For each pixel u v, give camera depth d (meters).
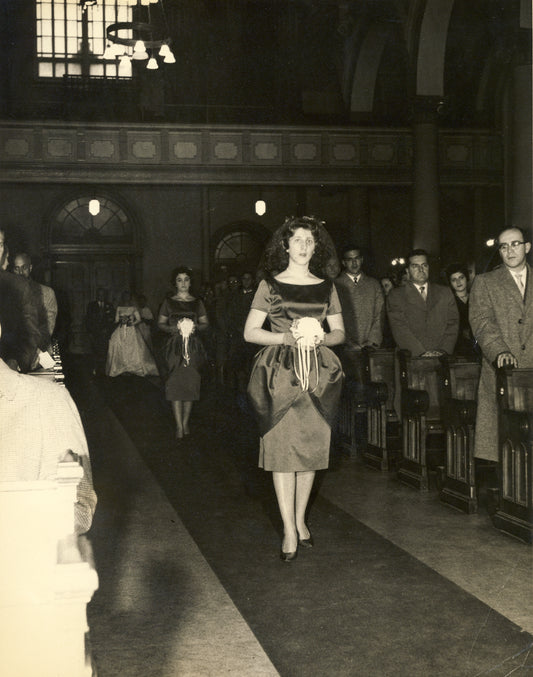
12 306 4.93
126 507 5.70
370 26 21.41
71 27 22.94
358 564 4.35
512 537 4.80
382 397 6.74
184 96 22.72
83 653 1.72
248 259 22.00
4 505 1.72
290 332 4.36
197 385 8.40
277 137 20.88
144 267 21.34
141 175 20.39
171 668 3.08
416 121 20.23
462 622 3.50
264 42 22.94
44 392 2.39
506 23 20.59
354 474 6.71
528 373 4.92
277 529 5.11
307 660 3.14
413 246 20.34
